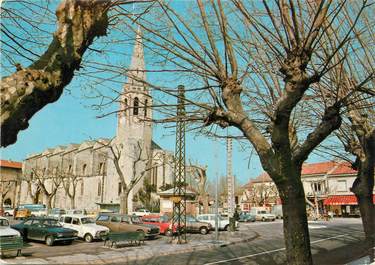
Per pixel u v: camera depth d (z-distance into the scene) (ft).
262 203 221.66
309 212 191.72
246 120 16.58
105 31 14.64
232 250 63.87
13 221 151.23
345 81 22.54
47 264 46.75
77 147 281.95
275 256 55.31
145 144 223.10
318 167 212.02
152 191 217.56
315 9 19.04
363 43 22.17
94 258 52.70
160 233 95.35
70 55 12.85
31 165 314.14
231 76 17.20
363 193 28.48
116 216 86.43
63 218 80.79
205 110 18.33
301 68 15.90
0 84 11.25
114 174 227.20
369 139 26.96
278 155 15.61
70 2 13.39
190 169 159.33
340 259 50.26
